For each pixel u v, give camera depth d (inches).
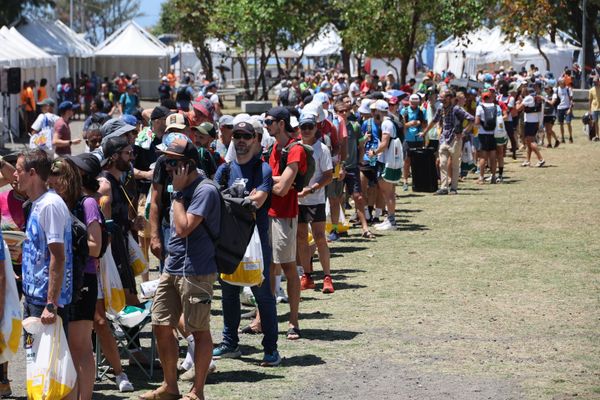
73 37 2332.7
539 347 385.7
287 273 398.0
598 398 319.0
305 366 362.6
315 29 1521.9
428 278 526.9
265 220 360.5
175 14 2225.6
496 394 324.8
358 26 1357.0
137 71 2871.6
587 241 639.1
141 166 481.7
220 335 407.8
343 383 339.9
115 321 348.8
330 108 668.1
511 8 2090.3
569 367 357.4
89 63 2571.4
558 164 1130.7
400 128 685.3
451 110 885.2
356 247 628.7
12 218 351.9
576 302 464.4
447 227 703.7
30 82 1476.4
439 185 943.7
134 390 330.6
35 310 282.8
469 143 1008.9
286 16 1439.5
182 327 346.6
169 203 361.7
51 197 279.0
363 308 458.0
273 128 390.6
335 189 631.8
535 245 625.9
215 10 1630.2
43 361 277.7
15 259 333.4
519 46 2266.2
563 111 1395.2
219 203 308.0
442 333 409.7
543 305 459.2
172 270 307.6
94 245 295.6
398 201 850.1
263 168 360.5
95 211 299.1
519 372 351.3
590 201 831.7
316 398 322.7
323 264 493.4
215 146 529.0
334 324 427.8
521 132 1278.3
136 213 375.6
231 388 334.0
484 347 386.9
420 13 1333.7
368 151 692.7
